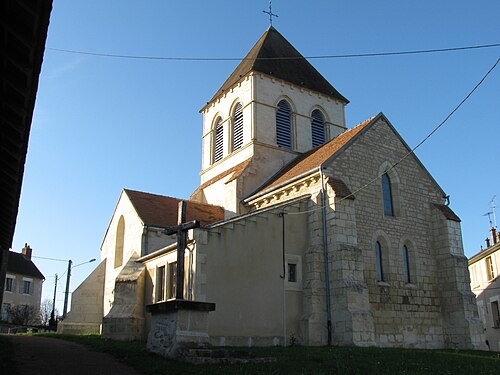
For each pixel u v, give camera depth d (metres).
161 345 14.63
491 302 37.78
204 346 14.30
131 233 28.20
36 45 9.52
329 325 22.14
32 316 53.62
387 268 24.77
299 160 31.81
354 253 22.77
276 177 31.16
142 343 19.64
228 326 20.27
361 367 13.55
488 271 38.78
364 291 22.17
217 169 35.97
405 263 25.94
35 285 59.16
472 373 13.18
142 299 24.89
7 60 10.01
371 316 21.86
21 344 17.84
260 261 22.08
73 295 30.39
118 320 23.80
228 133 35.47
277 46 37.56
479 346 24.62
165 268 23.48
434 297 26.05
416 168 28.20
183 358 13.43
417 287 25.52
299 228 23.89
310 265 23.05
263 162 32.12
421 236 26.84
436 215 27.45
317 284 22.67
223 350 14.32
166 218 28.12
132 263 26.05
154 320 15.39
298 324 22.34
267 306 21.66
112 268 30.31
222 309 20.31
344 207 23.45
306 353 16.50
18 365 12.53
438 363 14.78
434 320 25.56
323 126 36.59
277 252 22.75
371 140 26.77
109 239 32.06
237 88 35.31
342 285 21.98
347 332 21.30
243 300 21.02
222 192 33.12
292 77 35.81
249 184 30.78
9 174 14.70
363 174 25.66
